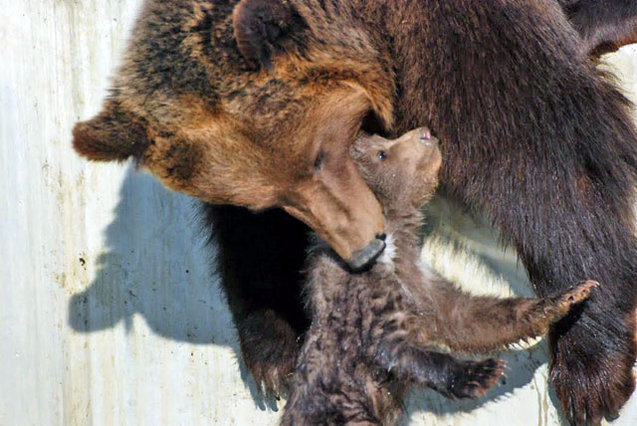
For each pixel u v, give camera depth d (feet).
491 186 34.55
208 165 32.14
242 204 33.12
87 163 44.09
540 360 37.65
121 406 43.62
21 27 45.39
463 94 34.30
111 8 43.75
